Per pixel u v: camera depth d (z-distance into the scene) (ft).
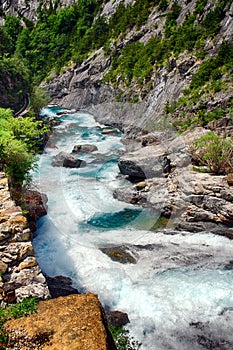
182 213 44.91
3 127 44.83
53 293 30.91
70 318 15.29
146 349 28.14
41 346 14.08
